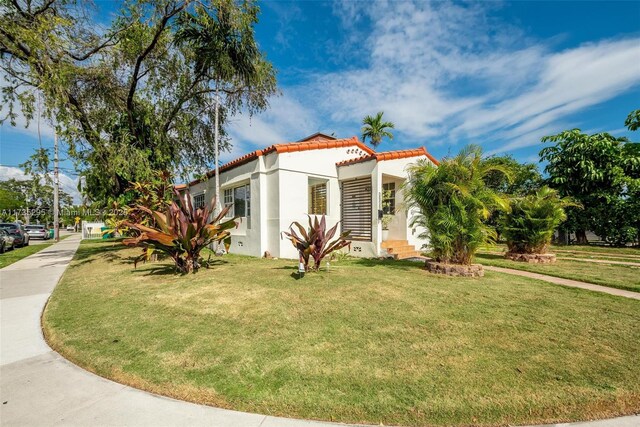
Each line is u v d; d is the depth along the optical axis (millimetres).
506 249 13516
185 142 13992
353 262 9258
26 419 2295
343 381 2654
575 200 14633
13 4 9188
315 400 2396
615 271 7699
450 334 3629
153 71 11914
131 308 4887
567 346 3281
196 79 12680
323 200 11875
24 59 9141
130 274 7832
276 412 2318
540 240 9703
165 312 4633
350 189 11680
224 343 3496
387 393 2467
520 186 18094
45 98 8711
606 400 2357
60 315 4672
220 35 10836
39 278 7941
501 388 2504
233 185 13047
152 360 3143
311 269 7664
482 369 2811
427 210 7820
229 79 11953
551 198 9945
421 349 3240
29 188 10266
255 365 2973
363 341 3471
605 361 2953
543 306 4676
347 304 4809
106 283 6836
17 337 4008
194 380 2740
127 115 12344
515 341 3414
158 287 6211
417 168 7879
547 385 2545
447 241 7199
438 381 2617
